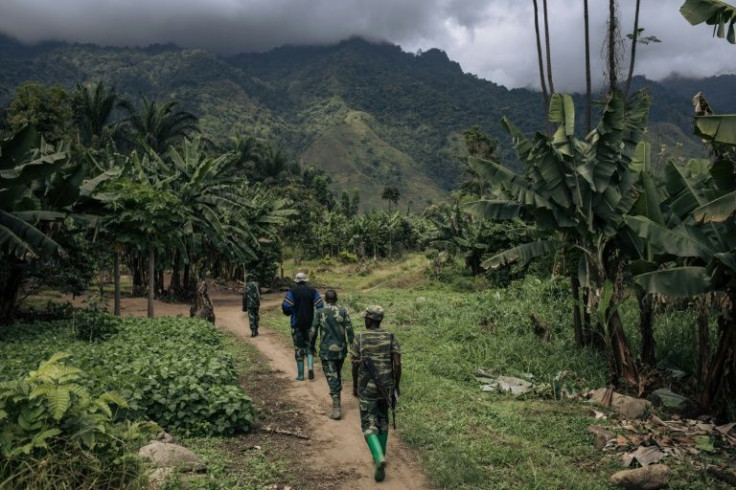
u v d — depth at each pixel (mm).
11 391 4449
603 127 9797
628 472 5586
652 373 8906
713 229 8117
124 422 5711
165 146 49219
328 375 7738
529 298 17031
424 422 7434
